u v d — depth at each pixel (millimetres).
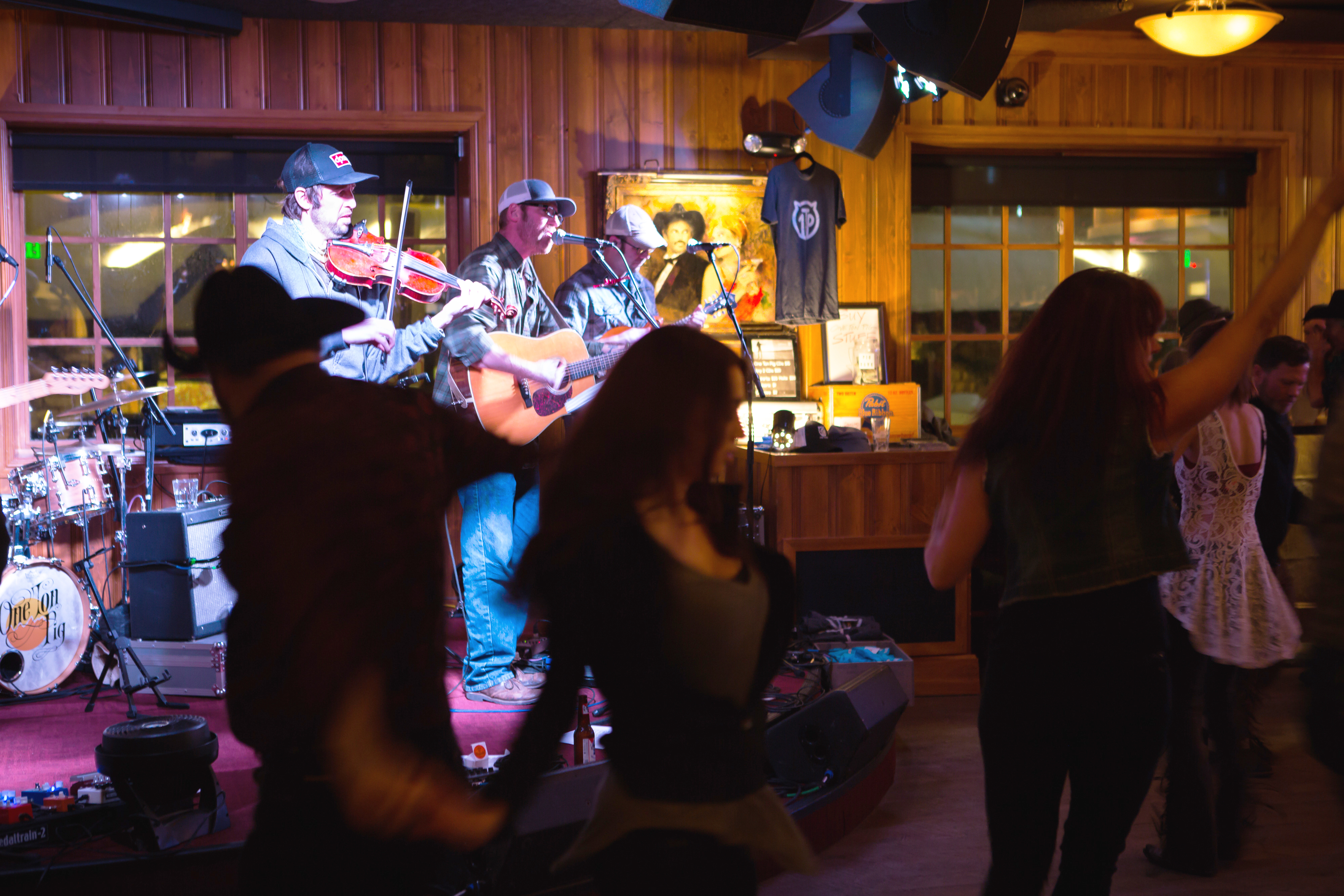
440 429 1424
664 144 5074
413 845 1259
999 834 1756
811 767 2953
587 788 2477
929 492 4422
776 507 4344
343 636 1100
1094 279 1733
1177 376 1711
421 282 3852
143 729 2502
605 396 1353
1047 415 1698
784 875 2777
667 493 1322
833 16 4043
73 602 4012
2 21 4520
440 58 4871
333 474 1165
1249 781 3357
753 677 1343
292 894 1251
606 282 4375
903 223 5289
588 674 1345
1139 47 5371
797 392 5121
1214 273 5773
